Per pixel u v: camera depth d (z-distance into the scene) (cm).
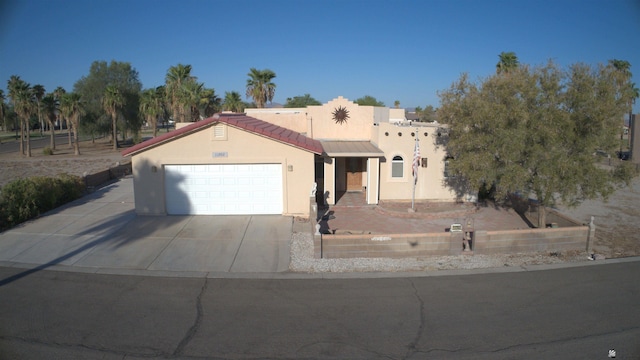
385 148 2073
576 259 1272
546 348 755
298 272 1134
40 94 5794
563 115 1355
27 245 1320
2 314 870
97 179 2378
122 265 1170
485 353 738
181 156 1694
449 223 1722
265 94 4428
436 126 2214
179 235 1445
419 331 815
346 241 1241
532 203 1794
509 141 1393
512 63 3612
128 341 769
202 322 845
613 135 1372
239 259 1227
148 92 5409
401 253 1265
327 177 1995
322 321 854
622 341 780
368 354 733
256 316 875
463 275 1122
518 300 962
